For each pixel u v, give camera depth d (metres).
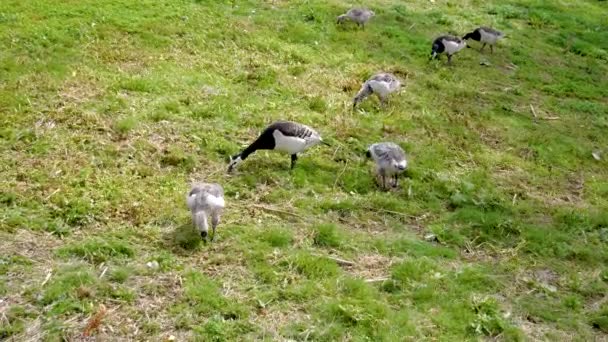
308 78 12.93
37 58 12.21
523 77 14.95
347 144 10.74
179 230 8.07
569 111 13.66
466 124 12.17
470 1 19.53
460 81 14.17
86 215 8.12
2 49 12.39
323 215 8.87
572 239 9.13
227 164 9.76
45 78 11.45
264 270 7.48
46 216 8.05
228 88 12.05
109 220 8.12
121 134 10.05
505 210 9.59
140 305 6.84
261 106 11.53
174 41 13.70
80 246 7.52
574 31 18.41
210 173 9.48
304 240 8.20
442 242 8.65
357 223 8.85
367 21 16.34
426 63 14.72
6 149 9.35
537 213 9.70
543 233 9.06
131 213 8.23
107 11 14.58
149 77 11.96
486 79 14.55
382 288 7.50
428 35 16.31
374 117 11.79
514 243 8.84
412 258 8.12
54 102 10.70
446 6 18.73
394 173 9.70
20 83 11.16
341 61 14.02
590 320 7.49
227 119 10.96
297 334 6.62
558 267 8.45
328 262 7.77
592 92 14.77
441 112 12.49
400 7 17.70
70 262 7.35
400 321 6.92
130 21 14.26
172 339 6.43
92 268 7.29
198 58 13.16
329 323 6.80
